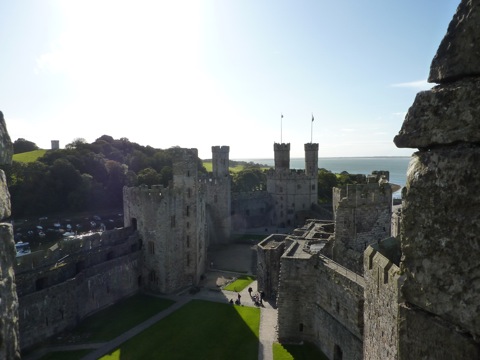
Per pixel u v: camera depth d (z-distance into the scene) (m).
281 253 58.12
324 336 38.56
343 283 34.34
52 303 46.53
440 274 6.96
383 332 15.43
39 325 44.94
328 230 59.00
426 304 7.26
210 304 57.12
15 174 118.75
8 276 8.91
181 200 65.06
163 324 50.22
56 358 41.75
